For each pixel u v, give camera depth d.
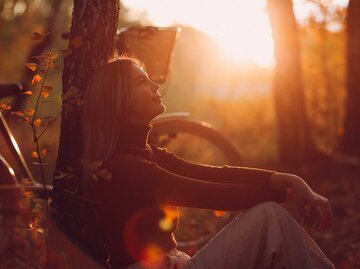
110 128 2.77
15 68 19.16
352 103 9.14
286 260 2.66
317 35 9.48
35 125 3.12
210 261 2.71
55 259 3.20
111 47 3.22
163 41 4.36
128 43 4.30
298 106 8.90
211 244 2.76
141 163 2.72
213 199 2.69
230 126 13.59
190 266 2.74
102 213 2.79
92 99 2.81
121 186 2.71
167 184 2.69
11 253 4.06
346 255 4.81
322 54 10.42
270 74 13.52
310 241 2.77
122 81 2.78
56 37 19.08
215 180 3.02
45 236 3.23
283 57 8.73
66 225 3.18
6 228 4.03
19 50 18.58
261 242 2.71
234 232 2.73
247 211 2.76
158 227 2.74
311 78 10.60
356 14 8.98
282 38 8.61
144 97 2.80
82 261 3.16
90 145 2.80
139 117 2.82
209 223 5.52
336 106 10.45
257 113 13.63
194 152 8.38
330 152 9.23
